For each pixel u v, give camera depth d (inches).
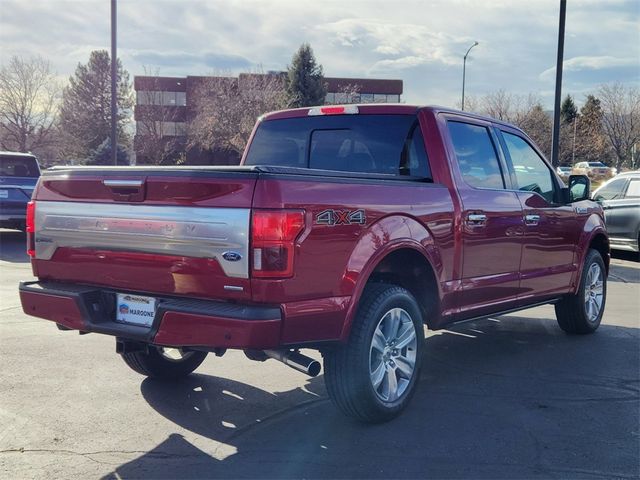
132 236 157.1
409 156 201.6
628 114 1545.3
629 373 222.7
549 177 256.5
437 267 187.2
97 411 181.0
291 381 210.5
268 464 149.5
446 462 150.9
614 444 162.2
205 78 2071.9
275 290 141.8
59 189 172.9
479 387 206.2
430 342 265.9
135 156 1980.8
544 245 241.1
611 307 343.6
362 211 160.9
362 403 164.7
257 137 235.5
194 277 148.8
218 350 152.3
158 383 205.6
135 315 163.3
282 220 141.5
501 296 220.8
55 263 175.8
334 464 149.4
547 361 237.1
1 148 1872.5
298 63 2114.9
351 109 213.6
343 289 155.6
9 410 180.1
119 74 2513.5
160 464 149.1
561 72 579.8
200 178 146.9
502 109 1398.9
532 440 164.1
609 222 540.1
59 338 255.3
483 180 215.6
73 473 143.7
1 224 582.2
